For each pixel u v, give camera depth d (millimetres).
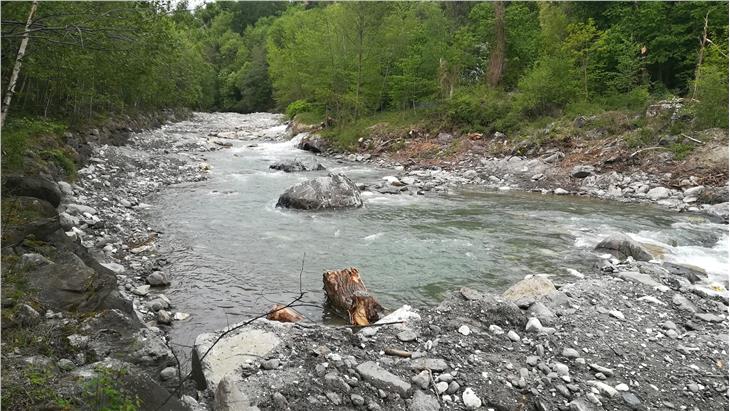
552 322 7062
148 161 22016
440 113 30844
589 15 33656
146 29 11539
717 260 11273
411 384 5359
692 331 7160
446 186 20766
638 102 25312
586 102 26547
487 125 28688
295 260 10719
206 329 7363
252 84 80000
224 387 4891
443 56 34688
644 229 13898
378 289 9227
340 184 16281
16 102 20953
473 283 9633
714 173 18312
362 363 5625
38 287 6160
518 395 5301
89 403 3869
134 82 27391
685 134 20594
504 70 34750
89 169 17531
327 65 37188
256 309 8172
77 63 16344
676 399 5438
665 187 18531
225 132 41688
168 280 9266
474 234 13078
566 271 10297
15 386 3908
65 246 7855
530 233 13273
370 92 36781
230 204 15812
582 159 21969
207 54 96312
